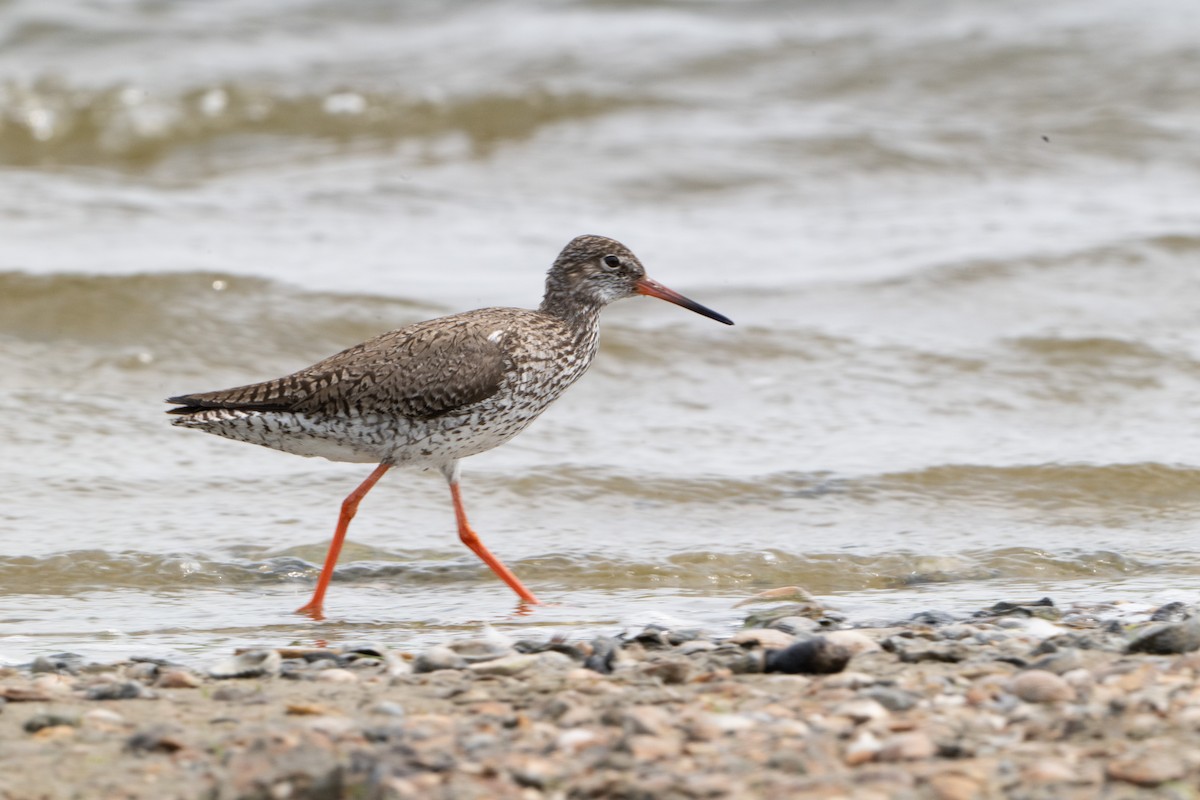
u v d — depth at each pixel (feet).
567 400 54.70
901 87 92.53
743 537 42.45
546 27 101.86
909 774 19.80
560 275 40.55
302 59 96.89
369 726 22.66
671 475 47.39
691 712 23.00
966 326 60.75
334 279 63.31
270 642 32.14
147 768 21.11
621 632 32.22
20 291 59.82
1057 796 19.15
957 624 31.37
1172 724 21.81
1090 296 63.46
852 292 63.93
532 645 29.09
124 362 56.24
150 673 27.43
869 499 45.80
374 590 38.37
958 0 103.40
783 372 56.80
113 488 45.93
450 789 19.48
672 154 82.28
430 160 85.56
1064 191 78.02
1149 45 93.91
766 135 83.97
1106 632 29.14
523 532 43.27
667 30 100.83
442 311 60.08
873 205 76.69
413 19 103.09
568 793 19.58
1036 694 23.76
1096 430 52.24
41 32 97.91
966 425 52.75
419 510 44.98
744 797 19.22
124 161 89.45
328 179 82.23
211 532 42.55
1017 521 44.24
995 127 85.46
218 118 91.09
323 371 36.37
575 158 83.15
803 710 23.21
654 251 69.77
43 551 40.32
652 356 57.62
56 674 27.20
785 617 32.53
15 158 89.04
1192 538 42.52
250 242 69.05
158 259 65.10
